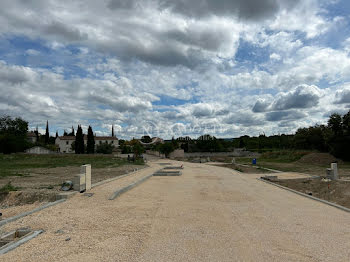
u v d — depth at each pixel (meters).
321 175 20.25
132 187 13.54
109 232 6.20
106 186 12.77
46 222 6.99
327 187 14.14
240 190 13.11
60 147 87.69
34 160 39.72
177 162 48.91
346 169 25.05
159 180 17.70
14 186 14.58
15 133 66.06
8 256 4.78
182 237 5.84
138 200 10.11
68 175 20.69
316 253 4.95
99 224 6.84
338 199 11.75
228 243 5.46
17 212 9.69
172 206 9.06
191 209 8.62
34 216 7.57
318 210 8.67
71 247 5.24
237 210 8.55
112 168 27.97
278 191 12.93
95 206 8.93
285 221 7.23
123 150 74.06
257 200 10.40
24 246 5.29
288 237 5.88
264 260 4.61
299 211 8.50
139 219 7.34
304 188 14.94
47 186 14.52
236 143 95.19
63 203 9.33
